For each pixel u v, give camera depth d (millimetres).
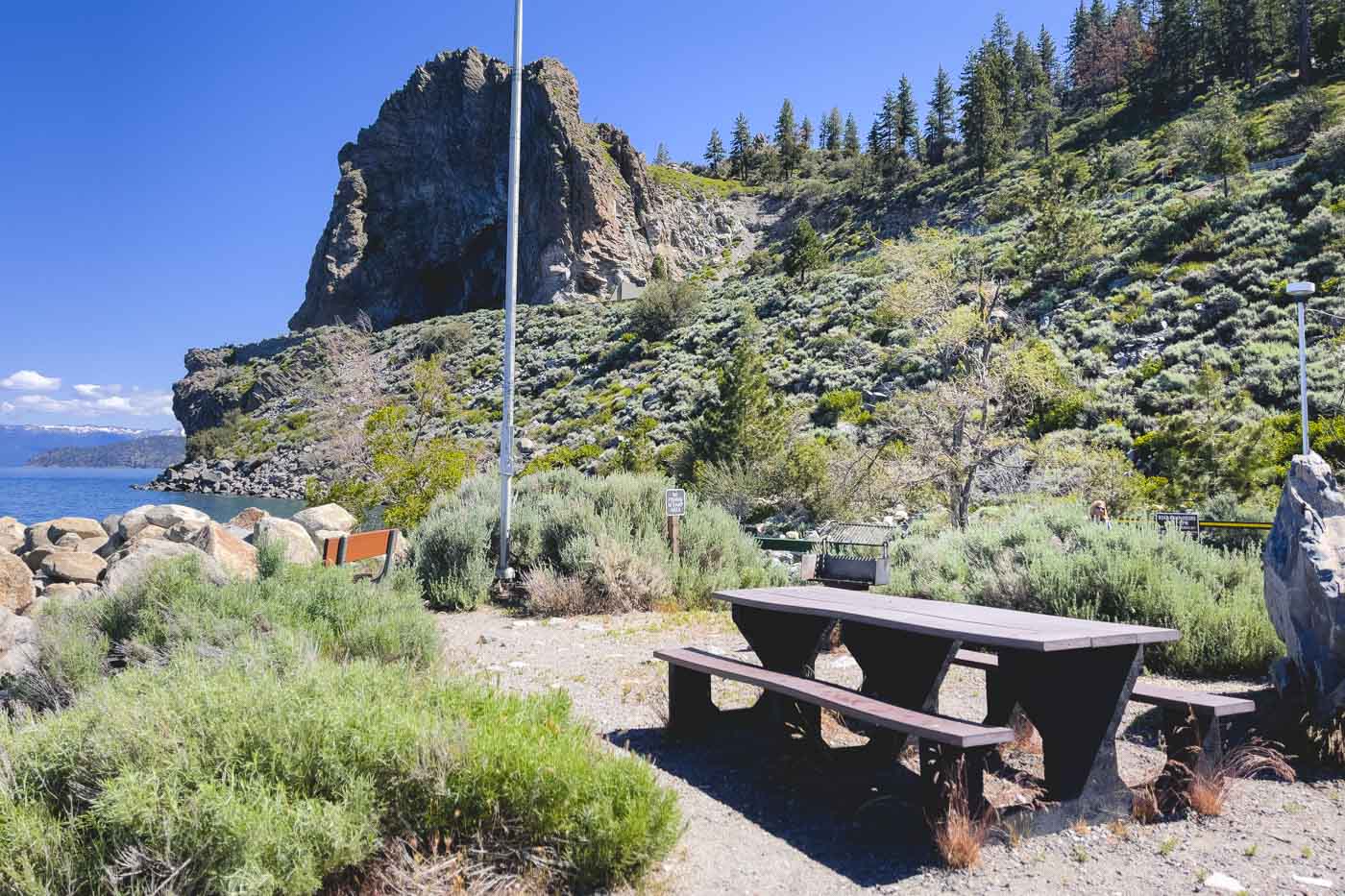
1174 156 55594
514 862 2969
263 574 7434
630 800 2994
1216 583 6762
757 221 111562
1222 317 28125
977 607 4461
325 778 2967
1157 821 3527
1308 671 4375
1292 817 3549
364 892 2793
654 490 11312
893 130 109188
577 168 96938
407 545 10945
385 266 107500
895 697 4301
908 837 3424
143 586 6055
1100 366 27656
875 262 48875
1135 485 17500
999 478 18578
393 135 113188
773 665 5121
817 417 31984
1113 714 3568
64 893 2566
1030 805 3549
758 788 4035
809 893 2941
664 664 6477
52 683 5051
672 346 50812
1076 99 100750
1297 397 21844
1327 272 27766
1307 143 45438
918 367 31281
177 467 70750
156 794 2643
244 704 3211
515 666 6387
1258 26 75250
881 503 21031
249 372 86250
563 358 56031
